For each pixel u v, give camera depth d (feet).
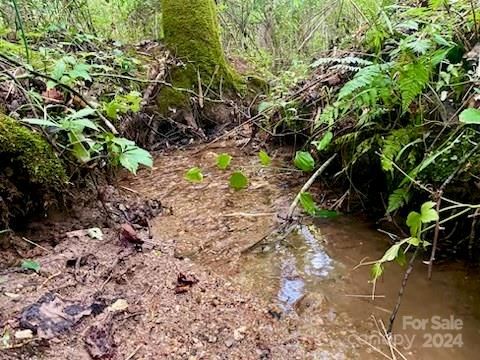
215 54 11.73
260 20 16.42
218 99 11.26
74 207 5.88
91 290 4.49
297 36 15.62
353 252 5.26
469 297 4.36
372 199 6.31
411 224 3.92
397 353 3.77
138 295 4.50
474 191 4.85
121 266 4.99
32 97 6.35
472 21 5.59
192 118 10.60
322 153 7.20
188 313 4.28
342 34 10.59
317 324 4.16
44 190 5.48
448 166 5.01
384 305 4.35
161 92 10.48
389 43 6.51
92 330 3.91
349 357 3.74
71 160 6.00
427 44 5.03
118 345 3.82
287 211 6.34
